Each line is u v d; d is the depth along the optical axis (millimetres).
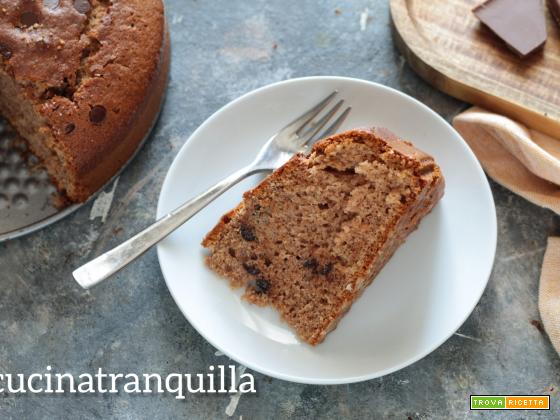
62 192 467
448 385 433
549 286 446
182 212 429
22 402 436
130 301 452
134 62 442
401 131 462
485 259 430
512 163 472
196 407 433
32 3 431
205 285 435
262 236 431
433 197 427
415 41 483
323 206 424
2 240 449
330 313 415
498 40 489
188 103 494
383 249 409
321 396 432
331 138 408
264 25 512
